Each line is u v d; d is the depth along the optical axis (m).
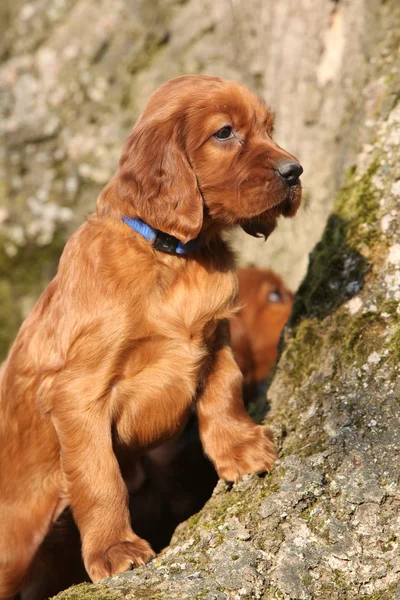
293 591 3.63
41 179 9.05
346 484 3.92
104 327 4.21
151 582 3.76
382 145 5.10
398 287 4.48
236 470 4.30
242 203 4.38
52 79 9.05
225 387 4.55
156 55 8.90
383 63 5.57
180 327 4.35
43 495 4.81
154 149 4.33
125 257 4.27
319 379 4.48
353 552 3.73
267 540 3.84
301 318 4.97
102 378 4.25
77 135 9.05
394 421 4.05
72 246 4.42
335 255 4.89
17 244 9.01
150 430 4.55
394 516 3.78
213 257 4.50
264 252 7.83
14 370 4.73
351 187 5.20
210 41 8.65
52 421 4.38
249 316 6.59
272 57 7.53
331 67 6.73
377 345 4.36
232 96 4.43
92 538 4.13
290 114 7.37
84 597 3.70
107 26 8.95
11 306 8.96
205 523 4.12
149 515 5.61
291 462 4.13
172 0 8.83
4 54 9.14
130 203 4.30
